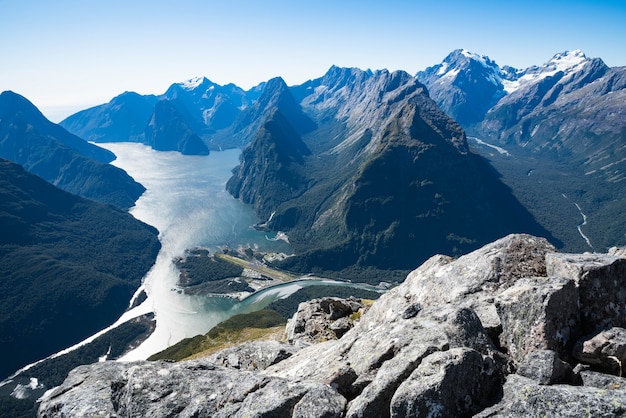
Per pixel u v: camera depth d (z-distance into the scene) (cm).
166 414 2005
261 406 1822
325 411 1677
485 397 1581
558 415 1357
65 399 2339
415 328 2061
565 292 1841
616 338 1669
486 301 2256
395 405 1524
